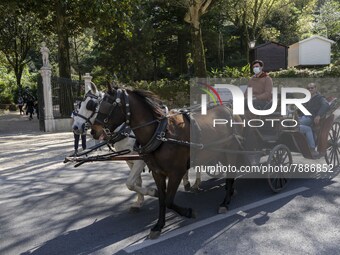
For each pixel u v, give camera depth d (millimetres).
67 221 5875
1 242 5176
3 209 6516
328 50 31516
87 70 44938
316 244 4754
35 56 55469
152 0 33000
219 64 38781
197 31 20547
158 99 5328
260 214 5844
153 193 6012
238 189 7160
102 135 5160
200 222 5605
